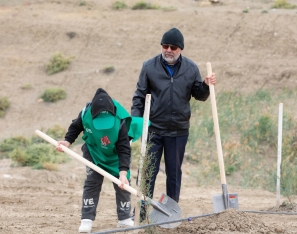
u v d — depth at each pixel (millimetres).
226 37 61875
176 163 16188
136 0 73125
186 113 16156
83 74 62656
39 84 62750
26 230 16203
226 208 15289
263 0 70000
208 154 34094
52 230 16250
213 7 69812
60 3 75125
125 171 14961
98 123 14977
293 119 37188
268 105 42625
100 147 15281
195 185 29984
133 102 16391
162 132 16047
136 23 68250
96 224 17453
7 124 57156
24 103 60062
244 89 52500
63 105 59156
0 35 70625
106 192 26828
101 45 66312
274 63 55812
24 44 69062
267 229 14852
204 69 57844
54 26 70312
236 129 36906
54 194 26031
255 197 25953
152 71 16078
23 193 26141
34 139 46719
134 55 63875
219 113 40062
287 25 61531
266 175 30953
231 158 32812
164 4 72625
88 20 70625
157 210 14797
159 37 65375
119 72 61562
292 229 15672
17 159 33812
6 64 66125
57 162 34375
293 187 26953
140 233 14438
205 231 14445
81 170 32406
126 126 15258
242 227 14664
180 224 15055
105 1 74188
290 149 32562
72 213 20328
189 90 16141
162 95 15961
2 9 75125
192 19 66312
